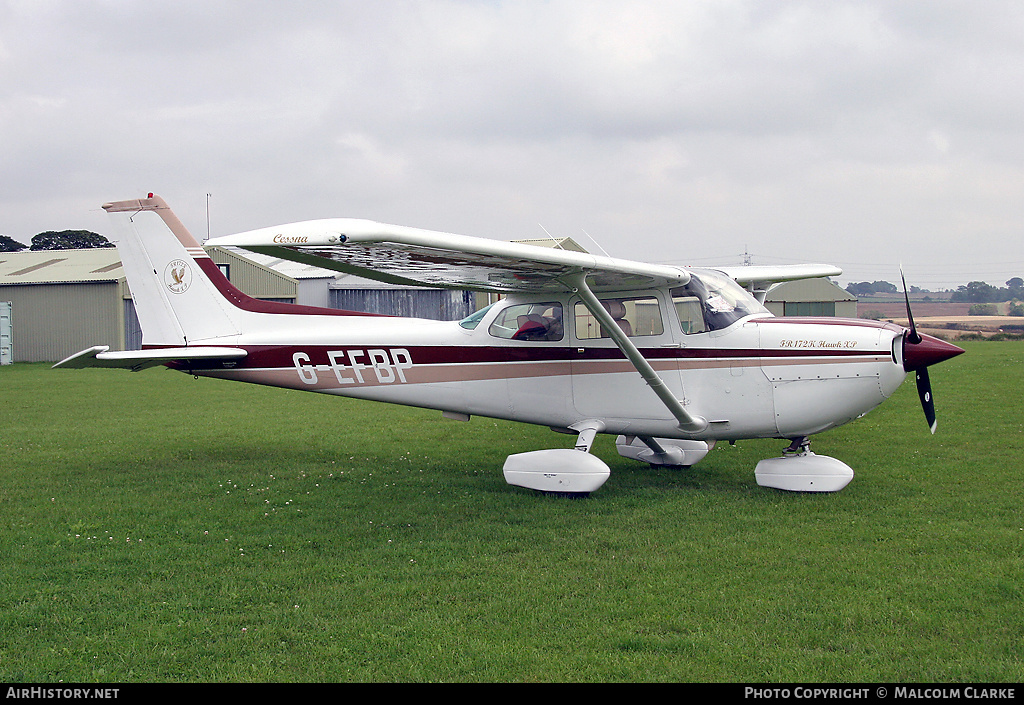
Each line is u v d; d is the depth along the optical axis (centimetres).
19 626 403
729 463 831
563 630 392
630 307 714
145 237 834
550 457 690
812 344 664
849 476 661
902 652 361
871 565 477
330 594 446
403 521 604
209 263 827
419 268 631
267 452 918
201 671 353
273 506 656
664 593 439
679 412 679
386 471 805
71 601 437
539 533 565
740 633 383
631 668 351
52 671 354
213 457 884
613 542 538
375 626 399
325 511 636
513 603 427
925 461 806
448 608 422
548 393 745
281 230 502
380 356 792
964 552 499
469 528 580
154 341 841
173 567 496
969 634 378
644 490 700
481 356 764
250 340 821
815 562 486
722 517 601
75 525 592
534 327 747
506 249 556
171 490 714
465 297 3142
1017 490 669
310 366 812
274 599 439
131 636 390
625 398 716
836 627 390
